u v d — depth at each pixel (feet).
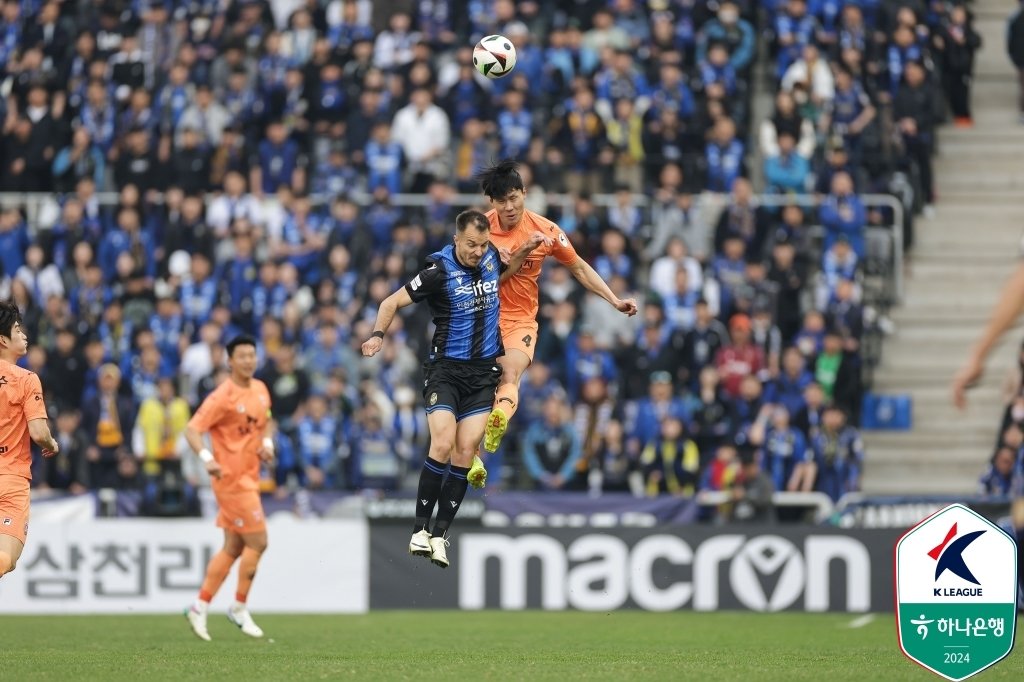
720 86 239.71
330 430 200.23
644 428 201.26
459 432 111.24
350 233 225.15
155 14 262.06
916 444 224.33
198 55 254.68
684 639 140.56
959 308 239.30
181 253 228.84
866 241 230.89
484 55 119.55
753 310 216.33
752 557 184.44
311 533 185.47
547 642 135.95
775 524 185.37
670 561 184.65
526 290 115.75
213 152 243.40
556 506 189.26
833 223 225.97
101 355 212.43
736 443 198.90
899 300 236.43
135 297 222.07
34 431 109.29
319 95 247.70
